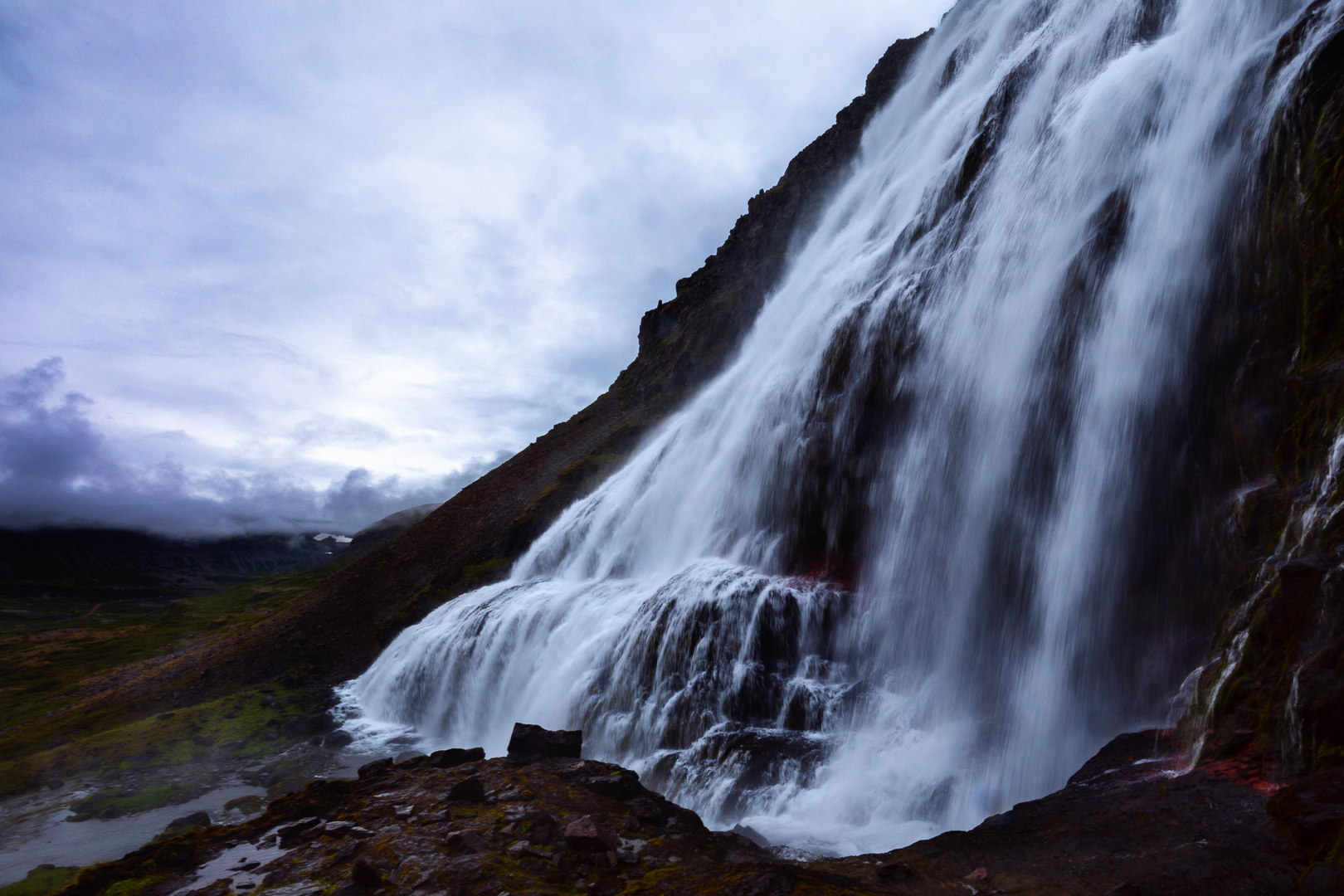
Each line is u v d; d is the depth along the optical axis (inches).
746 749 508.4
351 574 1720.0
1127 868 209.6
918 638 583.2
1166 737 314.3
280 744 932.6
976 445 591.2
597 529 1204.5
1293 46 403.9
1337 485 261.6
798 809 451.8
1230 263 419.5
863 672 575.2
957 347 636.1
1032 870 223.3
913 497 642.8
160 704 1247.5
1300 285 348.2
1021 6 1066.1
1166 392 442.6
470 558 1539.1
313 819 269.6
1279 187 388.2
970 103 1004.6
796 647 594.2
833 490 722.2
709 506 916.6
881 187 1286.9
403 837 240.2
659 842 238.8
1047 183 615.5
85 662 3083.2
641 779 543.8
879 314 749.3
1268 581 287.1
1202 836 213.3
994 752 452.8
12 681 2797.7
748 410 940.6
